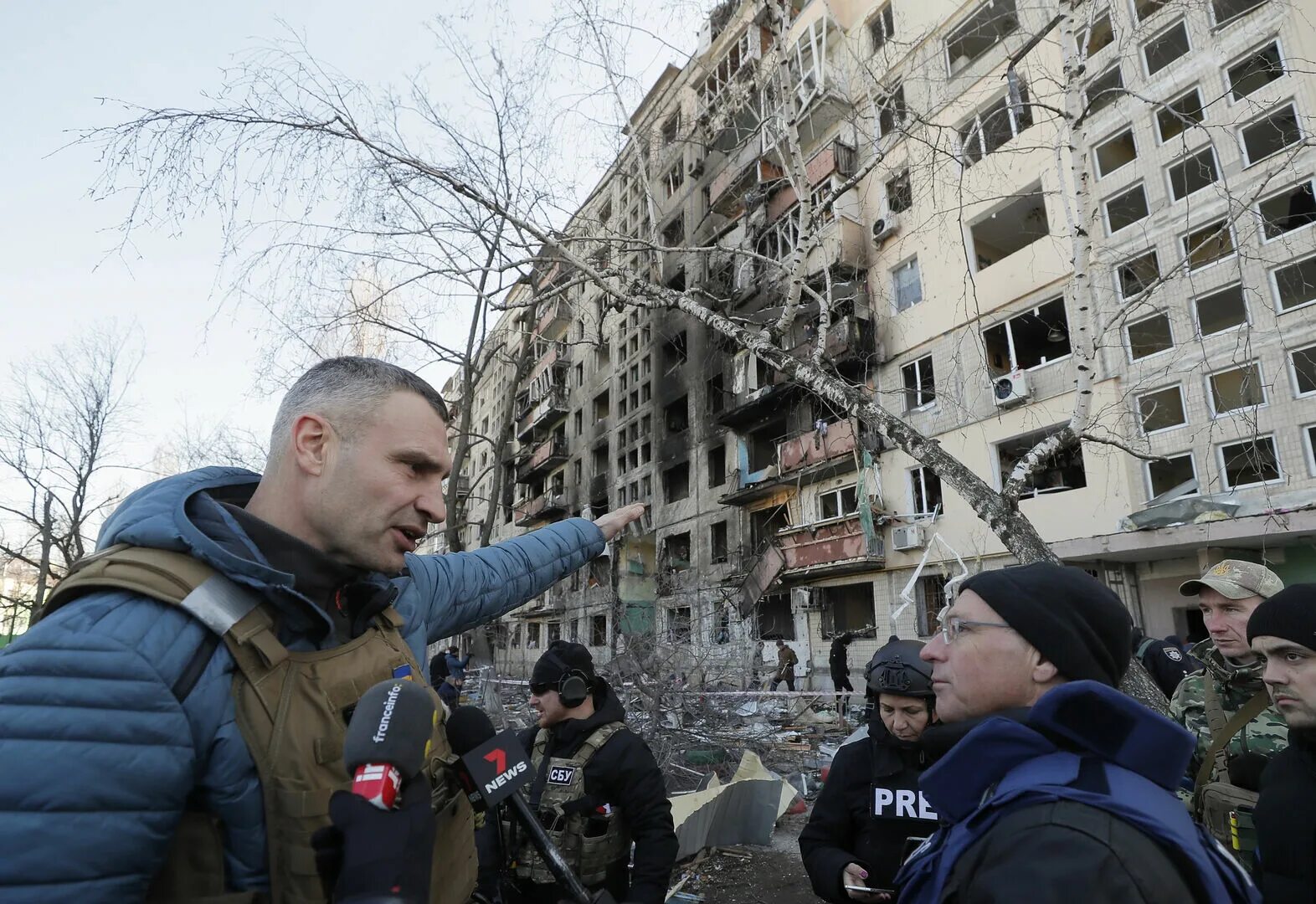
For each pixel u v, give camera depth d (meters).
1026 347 15.84
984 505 3.29
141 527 1.02
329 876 0.85
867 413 3.75
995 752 1.01
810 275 4.42
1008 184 14.14
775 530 20.73
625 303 5.17
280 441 1.22
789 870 4.66
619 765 2.42
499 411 36.94
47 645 0.88
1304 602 1.83
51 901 0.78
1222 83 11.64
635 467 28.56
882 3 15.30
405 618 1.56
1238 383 11.16
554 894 2.32
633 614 22.14
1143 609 12.88
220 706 0.95
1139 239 12.34
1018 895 0.79
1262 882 1.76
